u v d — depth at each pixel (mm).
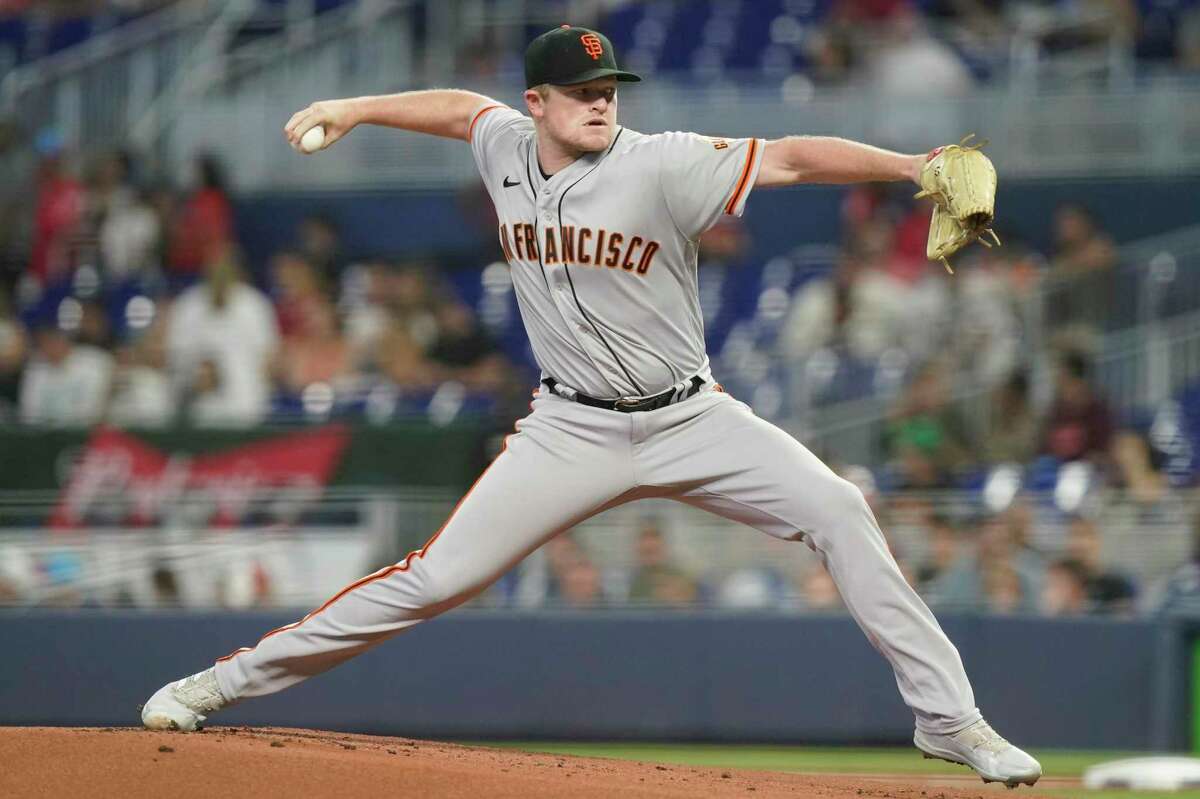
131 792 14242
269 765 14719
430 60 56406
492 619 33625
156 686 33719
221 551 34312
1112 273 41688
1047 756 31734
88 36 59469
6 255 51281
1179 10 53656
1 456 37844
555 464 17078
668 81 55031
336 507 34562
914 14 54875
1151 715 32250
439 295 45625
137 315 46812
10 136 54812
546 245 16781
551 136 16656
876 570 16859
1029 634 32406
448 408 41562
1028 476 36156
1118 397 40688
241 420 38250
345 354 43844
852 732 32531
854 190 48719
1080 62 52312
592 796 14406
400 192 52594
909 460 36750
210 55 56625
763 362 39438
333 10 58469
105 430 37938
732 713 32906
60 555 34812
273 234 52438
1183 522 33062
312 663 17469
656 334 16859
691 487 17328
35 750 15062
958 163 15859
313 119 17609
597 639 33344
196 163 51250
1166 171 49312
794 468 16938
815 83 52969
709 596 34000
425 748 17734
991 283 44000
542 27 57312
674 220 16484
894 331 41750
